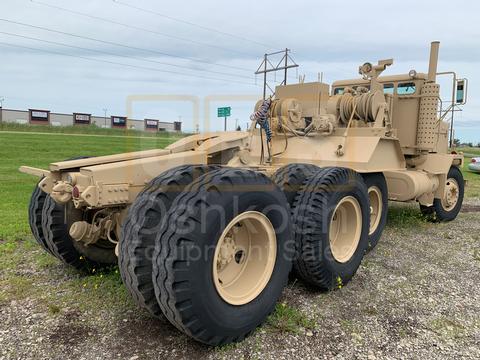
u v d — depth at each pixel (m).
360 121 5.55
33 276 4.00
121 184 3.07
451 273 4.46
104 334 2.99
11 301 3.46
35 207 3.97
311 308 3.51
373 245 5.10
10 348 2.79
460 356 2.85
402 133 6.82
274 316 3.29
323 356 2.80
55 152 16.02
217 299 2.68
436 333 3.15
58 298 3.52
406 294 3.86
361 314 3.43
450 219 7.39
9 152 15.45
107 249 4.08
